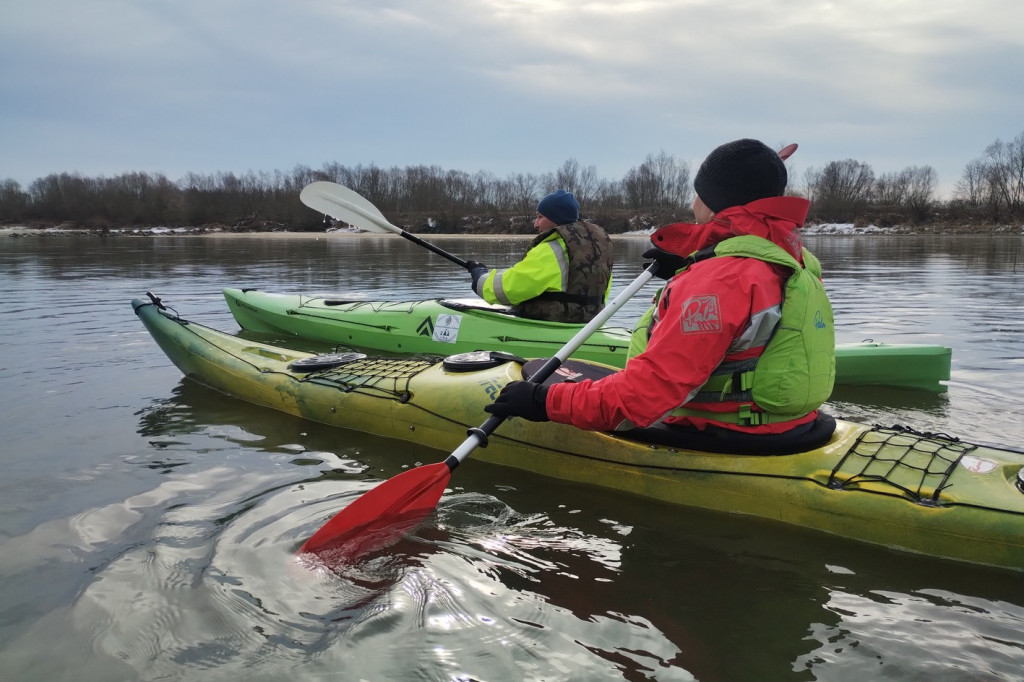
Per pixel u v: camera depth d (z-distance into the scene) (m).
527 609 1.98
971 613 1.97
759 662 1.75
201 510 2.59
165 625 1.89
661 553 2.32
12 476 2.92
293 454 3.22
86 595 2.02
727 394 2.44
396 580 2.12
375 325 5.65
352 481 2.88
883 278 11.20
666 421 2.65
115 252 18.09
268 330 6.42
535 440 3.02
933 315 7.14
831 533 2.40
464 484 2.91
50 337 5.81
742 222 2.23
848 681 1.68
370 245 23.00
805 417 2.54
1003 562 2.16
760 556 2.29
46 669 1.72
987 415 3.86
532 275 4.79
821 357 2.36
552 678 1.69
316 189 5.23
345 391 3.60
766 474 2.50
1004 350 5.42
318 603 1.99
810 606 2.01
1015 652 1.79
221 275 11.35
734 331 2.17
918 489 2.29
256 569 2.16
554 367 2.73
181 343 4.48
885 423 3.72
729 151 2.28
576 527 2.50
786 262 2.21
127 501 2.67
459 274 11.62
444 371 3.48
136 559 2.22
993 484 2.27
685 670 1.72
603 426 2.32
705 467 2.60
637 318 6.98
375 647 1.79
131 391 4.24
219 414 3.81
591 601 2.03
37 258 15.43
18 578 2.12
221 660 1.75
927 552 2.26
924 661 1.75
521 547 2.35
